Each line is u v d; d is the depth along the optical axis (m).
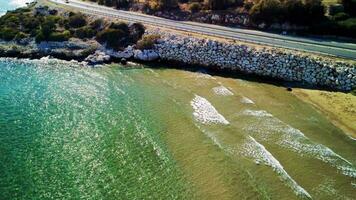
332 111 51.62
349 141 45.34
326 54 60.53
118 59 69.12
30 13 86.38
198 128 47.34
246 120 49.19
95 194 35.84
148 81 60.81
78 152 42.00
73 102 53.31
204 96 55.59
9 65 66.56
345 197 36.44
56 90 56.97
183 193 36.53
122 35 72.69
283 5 73.69
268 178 38.75
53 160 40.47
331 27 69.75
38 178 37.69
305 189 37.34
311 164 40.94
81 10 86.00
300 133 46.47
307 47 63.56
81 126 47.25
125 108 51.97
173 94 56.25
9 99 53.66
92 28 76.81
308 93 56.53
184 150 43.03
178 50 67.25
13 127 46.50
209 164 40.75
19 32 76.19
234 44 64.50
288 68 60.34
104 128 46.97
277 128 47.44
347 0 74.19
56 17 81.19
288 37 69.12
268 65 61.38
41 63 67.88
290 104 53.53
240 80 61.22
